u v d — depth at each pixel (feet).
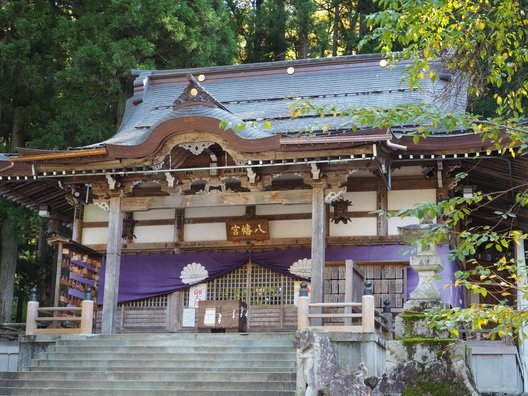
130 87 92.38
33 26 85.76
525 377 60.64
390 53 37.91
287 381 44.01
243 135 55.21
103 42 86.38
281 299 63.16
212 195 58.95
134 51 87.30
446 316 29.99
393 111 31.30
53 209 72.18
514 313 29.22
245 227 63.82
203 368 47.14
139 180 60.08
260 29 112.16
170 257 65.72
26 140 94.02
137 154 57.16
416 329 34.58
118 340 52.80
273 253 63.36
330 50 118.52
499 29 36.35
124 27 87.51
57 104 87.86
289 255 62.95
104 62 84.64
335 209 61.93
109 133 89.20
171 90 78.33
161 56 93.15
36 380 47.70
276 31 112.06
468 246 30.73
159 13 87.20
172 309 65.16
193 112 55.93
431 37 36.01
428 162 59.16
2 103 90.33
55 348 53.01
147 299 66.08
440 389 32.48
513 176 59.31
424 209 30.40
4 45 84.53
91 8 91.97
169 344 51.65
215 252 64.85
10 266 89.35
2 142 96.99
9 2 87.45
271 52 116.98
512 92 36.47
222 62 99.55
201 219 65.87
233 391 43.06
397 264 59.82
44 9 89.56
